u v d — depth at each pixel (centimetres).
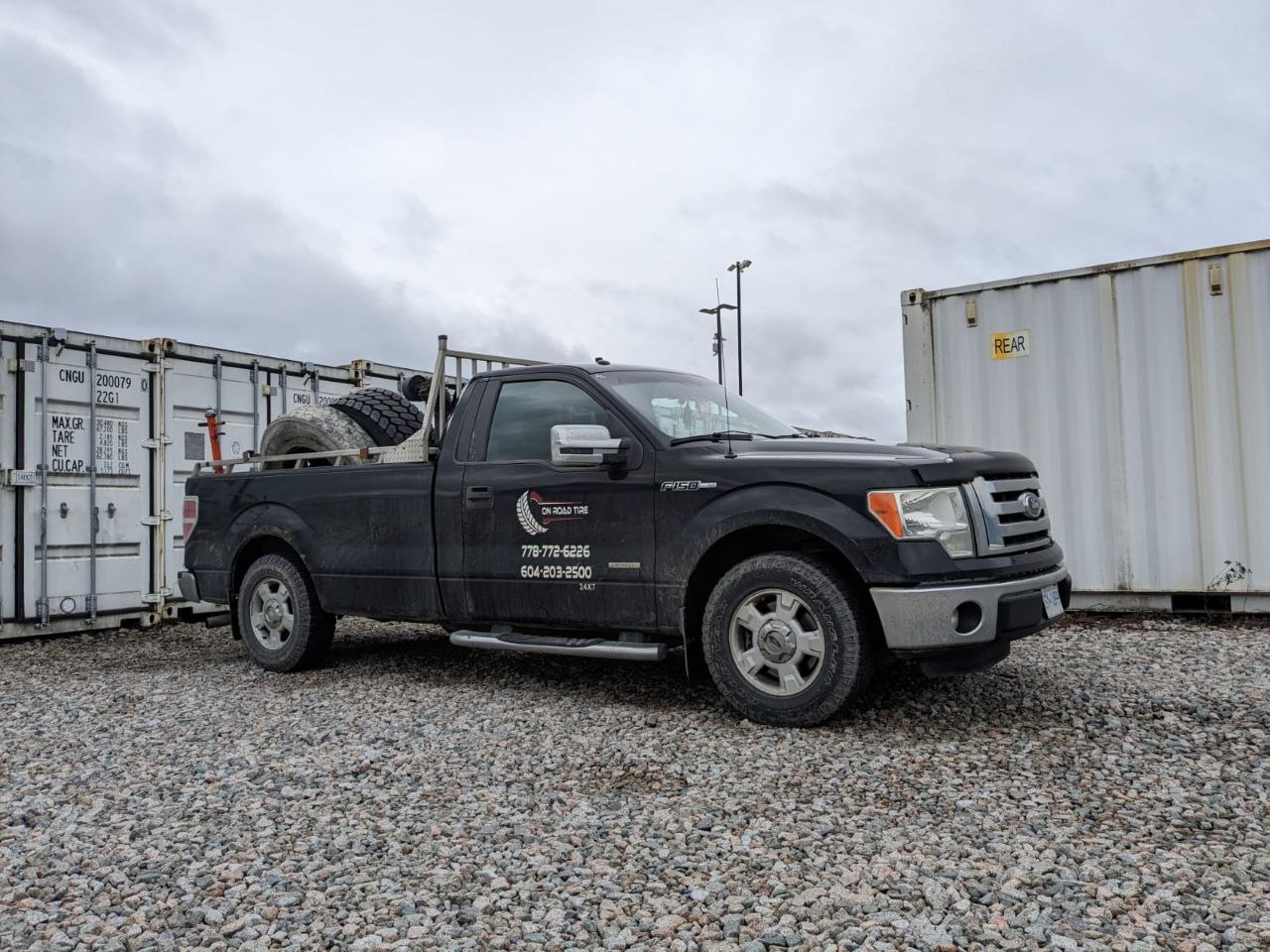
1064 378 827
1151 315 795
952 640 448
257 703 578
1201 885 290
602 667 654
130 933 279
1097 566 812
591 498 543
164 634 920
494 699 563
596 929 273
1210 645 655
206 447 998
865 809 361
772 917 277
